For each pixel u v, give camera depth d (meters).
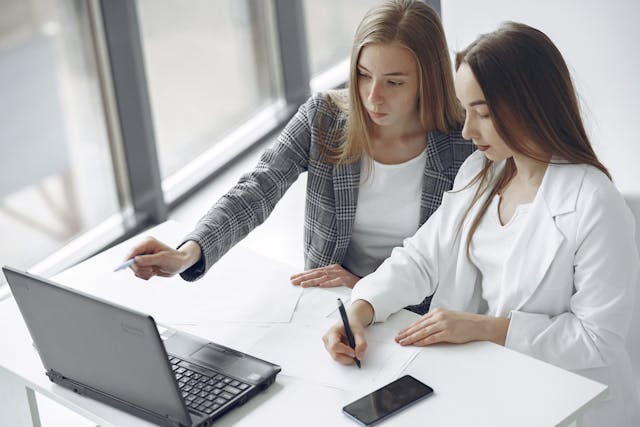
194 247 2.06
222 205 2.18
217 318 2.04
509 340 1.86
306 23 4.57
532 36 1.81
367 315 1.95
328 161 2.23
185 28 4.02
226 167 4.16
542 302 1.91
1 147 3.33
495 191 2.01
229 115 4.30
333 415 1.68
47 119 3.43
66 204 3.56
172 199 3.90
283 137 2.29
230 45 4.23
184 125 4.10
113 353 1.68
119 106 3.55
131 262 1.96
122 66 3.47
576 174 1.86
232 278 2.21
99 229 3.67
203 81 4.14
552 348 1.85
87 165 3.60
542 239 1.88
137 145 3.61
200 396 1.72
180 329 2.01
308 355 1.87
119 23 3.39
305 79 4.46
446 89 2.11
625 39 2.45
